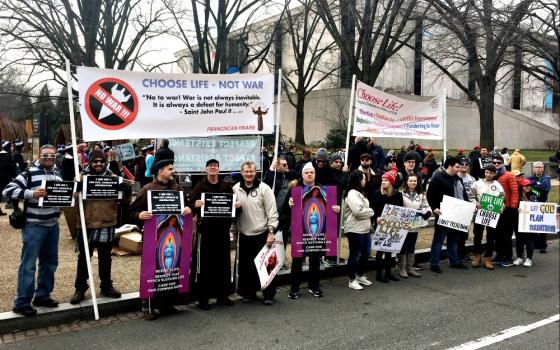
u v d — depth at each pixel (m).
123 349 4.71
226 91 6.66
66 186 5.20
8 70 23.78
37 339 4.93
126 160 15.05
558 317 5.92
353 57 19.50
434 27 24.02
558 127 47.06
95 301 5.47
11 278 6.56
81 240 5.67
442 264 8.96
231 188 6.14
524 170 24.66
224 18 21.38
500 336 5.23
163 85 6.25
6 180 12.69
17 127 30.08
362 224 7.01
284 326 5.43
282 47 40.59
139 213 5.50
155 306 5.63
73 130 5.53
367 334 5.22
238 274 6.36
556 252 10.27
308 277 7.00
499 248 8.96
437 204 8.38
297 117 33.91
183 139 7.05
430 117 9.08
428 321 5.69
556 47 15.54
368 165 8.26
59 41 21.36
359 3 20.84
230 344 4.88
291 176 9.40
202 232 5.97
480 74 22.17
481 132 23.98
